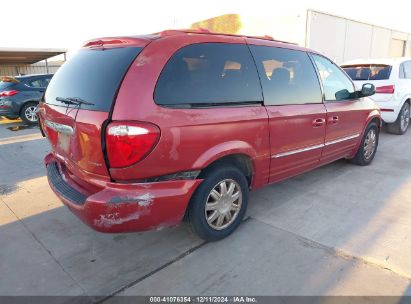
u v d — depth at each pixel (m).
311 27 12.42
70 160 2.82
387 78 6.90
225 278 2.60
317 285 2.50
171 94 2.55
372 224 3.38
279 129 3.36
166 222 2.67
